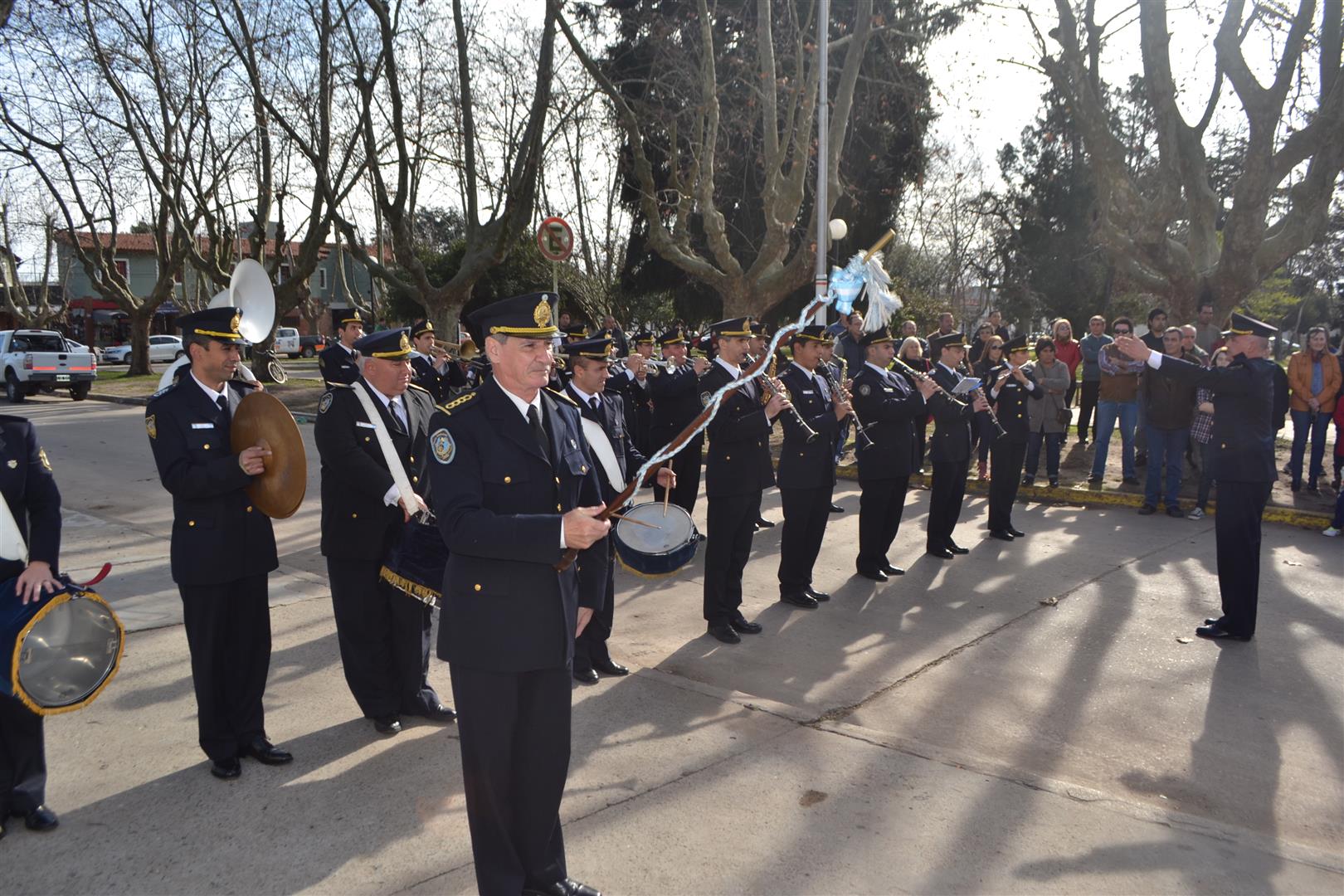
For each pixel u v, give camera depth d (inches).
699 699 189.3
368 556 167.9
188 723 176.4
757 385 235.8
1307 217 467.8
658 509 160.7
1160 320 421.7
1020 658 218.2
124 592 260.8
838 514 392.5
